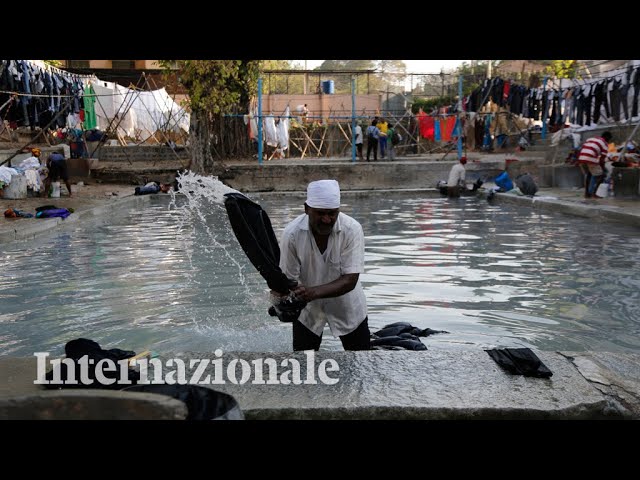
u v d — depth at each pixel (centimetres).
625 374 386
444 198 2073
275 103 3478
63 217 1337
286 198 2106
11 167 1733
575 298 688
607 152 1596
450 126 2859
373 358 396
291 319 425
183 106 2562
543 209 1580
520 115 2433
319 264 438
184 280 783
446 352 404
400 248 1034
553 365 389
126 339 554
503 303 673
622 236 1110
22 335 566
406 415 331
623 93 1756
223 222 1391
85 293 721
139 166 2448
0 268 866
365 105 3553
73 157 2411
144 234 1200
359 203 1923
